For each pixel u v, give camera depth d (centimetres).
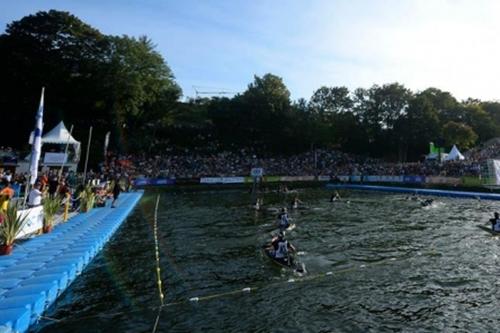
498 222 2073
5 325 750
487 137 9056
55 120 5378
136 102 5875
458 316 996
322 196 4219
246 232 2112
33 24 5412
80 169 5131
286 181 5766
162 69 6700
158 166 5588
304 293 1155
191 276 1305
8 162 4091
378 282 1264
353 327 923
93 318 951
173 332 880
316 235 2028
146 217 2633
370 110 8444
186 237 1967
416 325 938
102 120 5856
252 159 6700
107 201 3120
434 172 5125
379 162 7512
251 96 7625
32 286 984
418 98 7731
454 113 9262
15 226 1289
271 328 911
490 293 1168
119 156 5594
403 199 3881
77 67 5638
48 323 915
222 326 918
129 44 5909
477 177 4375
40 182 2325
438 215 2770
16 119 5250
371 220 2539
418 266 1456
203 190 5044
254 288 1192
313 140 7438
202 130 7675
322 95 8781
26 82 5212
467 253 1659
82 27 5694
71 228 1812
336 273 1357
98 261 1470
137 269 1379
